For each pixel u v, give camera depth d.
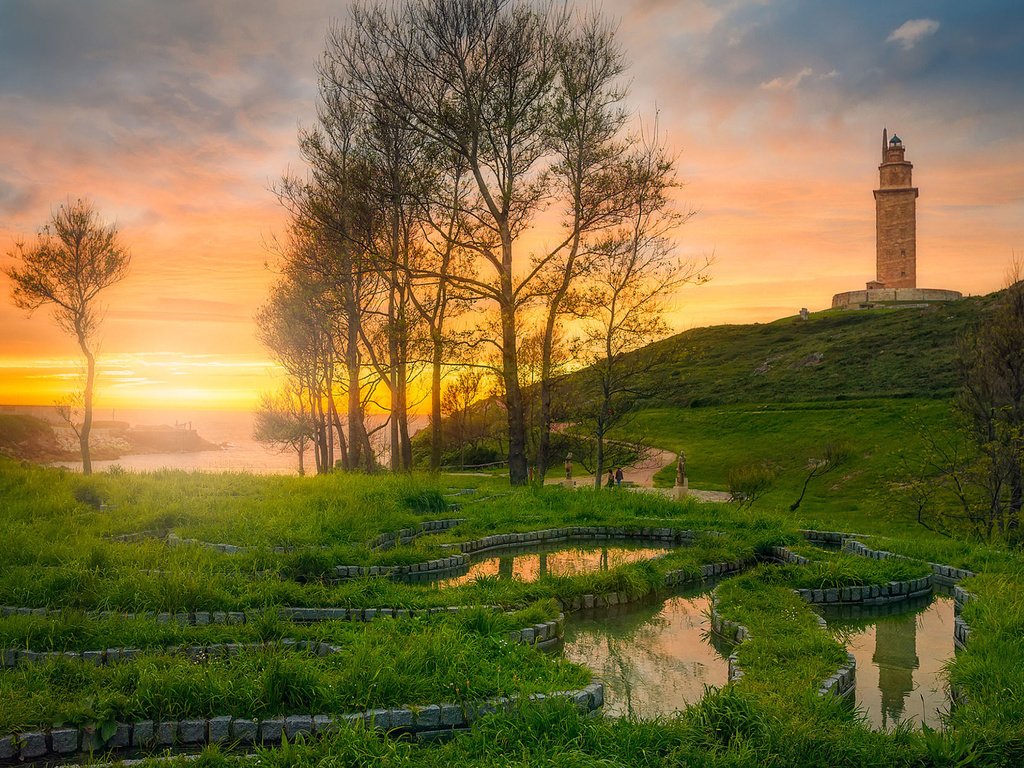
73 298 41.06
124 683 6.32
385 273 27.89
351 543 13.70
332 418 38.94
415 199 23.83
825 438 52.03
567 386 32.69
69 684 6.43
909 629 9.91
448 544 14.55
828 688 6.83
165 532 14.45
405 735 5.72
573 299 24.80
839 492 40.47
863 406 58.25
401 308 24.77
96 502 18.62
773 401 67.94
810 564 12.60
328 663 6.96
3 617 8.37
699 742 5.44
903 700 7.23
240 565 11.19
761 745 5.26
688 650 8.78
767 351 91.50
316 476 24.03
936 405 52.88
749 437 57.59
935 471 27.98
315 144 27.16
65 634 7.76
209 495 18.16
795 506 32.28
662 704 7.01
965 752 5.19
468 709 6.04
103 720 5.73
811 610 10.16
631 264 26.27
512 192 24.30
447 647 7.02
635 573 11.45
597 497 20.84
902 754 5.22
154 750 5.70
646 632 9.54
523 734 5.48
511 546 15.70
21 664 7.04
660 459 54.88
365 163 25.09
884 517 29.31
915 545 14.38
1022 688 6.35
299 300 34.50
